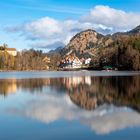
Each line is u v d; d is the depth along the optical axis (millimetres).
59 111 35719
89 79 107250
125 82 84688
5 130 26000
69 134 24484
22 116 32594
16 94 57156
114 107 38094
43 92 60656
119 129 26000
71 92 59531
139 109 36219
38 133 24875
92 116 32031
